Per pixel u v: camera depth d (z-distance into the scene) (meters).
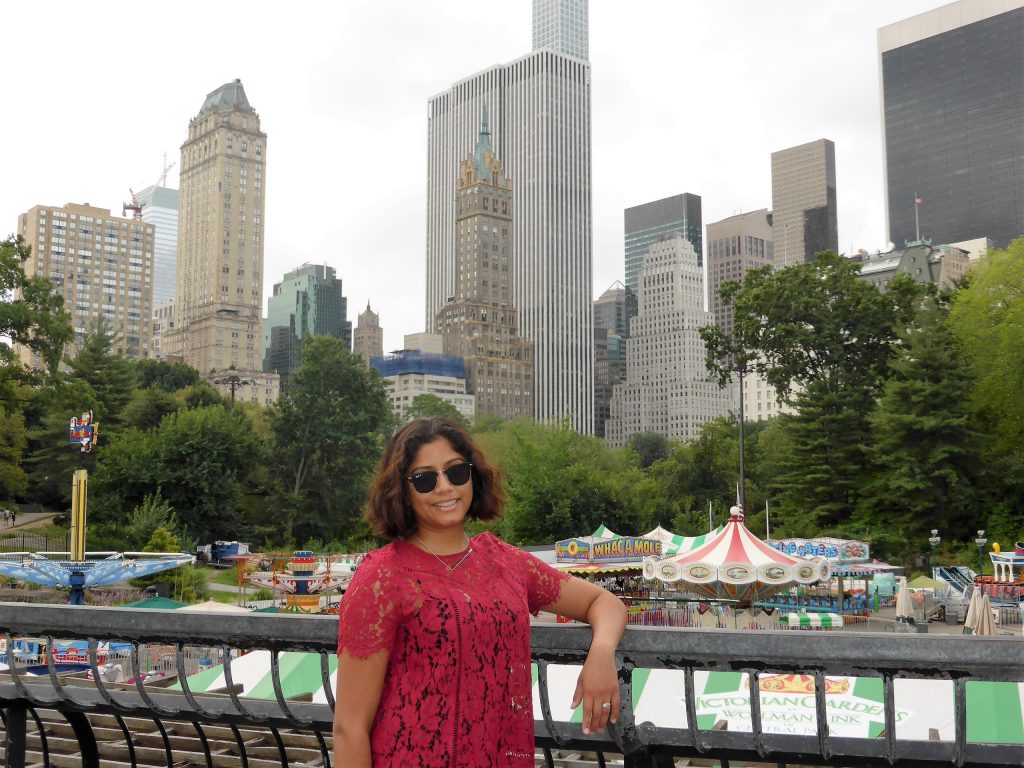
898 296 65.06
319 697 10.63
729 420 87.94
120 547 58.91
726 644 2.39
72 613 3.09
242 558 46.16
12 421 77.19
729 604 30.78
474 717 2.26
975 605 27.38
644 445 177.62
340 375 85.00
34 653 16.28
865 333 64.06
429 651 2.27
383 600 2.28
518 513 68.44
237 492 72.69
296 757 6.91
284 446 84.44
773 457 76.69
